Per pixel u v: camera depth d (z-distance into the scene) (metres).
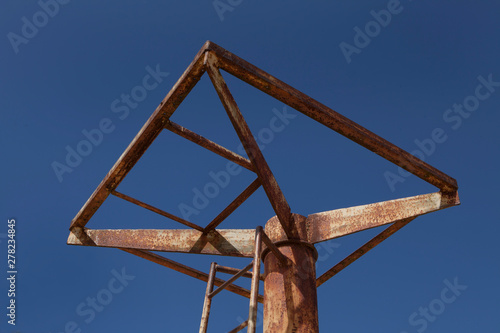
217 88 6.50
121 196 8.03
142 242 8.78
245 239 8.59
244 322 6.74
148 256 9.04
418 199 7.50
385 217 7.57
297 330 6.86
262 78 6.60
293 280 7.24
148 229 8.93
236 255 8.46
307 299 7.14
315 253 7.88
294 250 7.56
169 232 8.88
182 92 6.83
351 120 7.04
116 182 7.91
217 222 8.48
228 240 8.65
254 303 6.19
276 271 7.39
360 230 7.64
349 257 8.88
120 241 8.81
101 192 8.02
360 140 7.06
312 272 7.51
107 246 8.78
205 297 7.56
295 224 7.81
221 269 8.11
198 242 8.72
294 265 7.39
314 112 6.87
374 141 7.02
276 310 7.05
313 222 8.03
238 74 6.60
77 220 8.66
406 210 7.47
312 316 7.04
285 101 6.83
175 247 8.70
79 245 8.82
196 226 8.59
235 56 6.55
